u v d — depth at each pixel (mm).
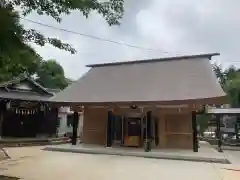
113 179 8703
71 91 19781
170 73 18547
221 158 13102
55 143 22203
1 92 22609
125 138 18125
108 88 18906
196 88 15930
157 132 17875
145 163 12305
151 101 15648
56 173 9562
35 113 23844
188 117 17359
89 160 13070
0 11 3773
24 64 4887
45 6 5180
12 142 20469
